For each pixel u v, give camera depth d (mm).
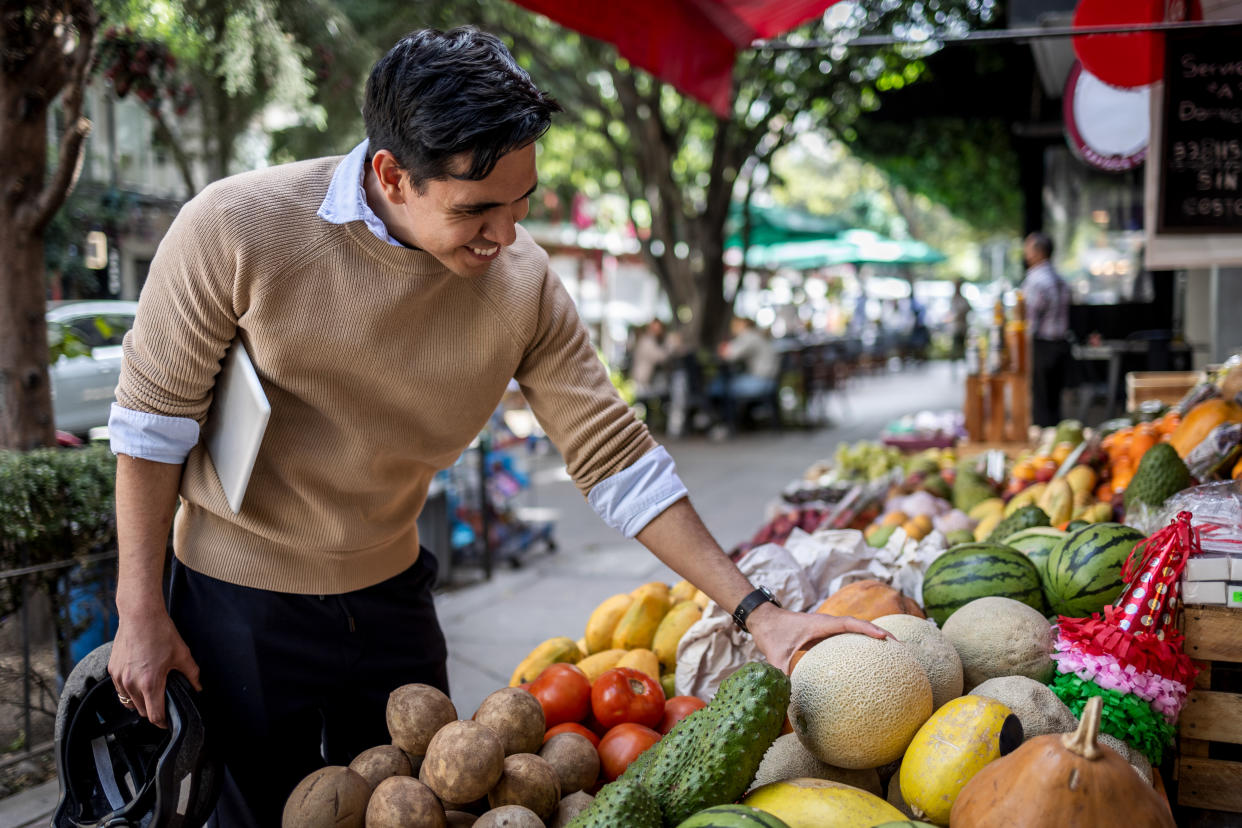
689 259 14883
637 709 2236
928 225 45094
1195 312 9273
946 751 1742
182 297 1722
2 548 3705
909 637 2094
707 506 8883
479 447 6730
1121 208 10523
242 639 1965
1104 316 10555
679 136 14461
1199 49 3875
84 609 3928
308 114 5867
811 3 4980
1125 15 3973
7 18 3984
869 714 1797
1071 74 6262
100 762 1837
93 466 3965
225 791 2021
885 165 16953
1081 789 1443
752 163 15930
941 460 6004
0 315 4289
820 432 14281
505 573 6898
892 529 3672
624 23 4527
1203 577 2092
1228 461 3316
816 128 14930
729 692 1703
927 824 1535
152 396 1758
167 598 2068
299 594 1990
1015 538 2957
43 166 4332
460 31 1556
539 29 13539
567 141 16469
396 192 1623
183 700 1764
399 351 1839
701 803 1611
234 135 6109
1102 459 4375
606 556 7348
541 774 1778
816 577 2896
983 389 6398
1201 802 2121
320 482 1935
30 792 3512
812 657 1886
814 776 1899
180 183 7871
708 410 13844
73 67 4230
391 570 2135
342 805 1652
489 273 1882
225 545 1973
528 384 2098
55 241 7621
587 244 16203
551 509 9125
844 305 33719
